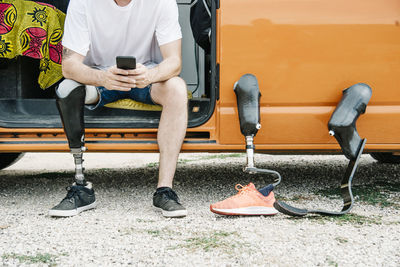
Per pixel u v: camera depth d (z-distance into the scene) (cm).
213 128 211
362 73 206
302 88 207
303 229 161
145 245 144
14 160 327
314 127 210
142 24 207
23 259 132
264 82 207
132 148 207
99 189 247
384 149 211
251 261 128
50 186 264
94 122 209
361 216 181
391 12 205
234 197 179
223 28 205
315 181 268
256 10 205
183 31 364
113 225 169
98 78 185
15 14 227
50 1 275
